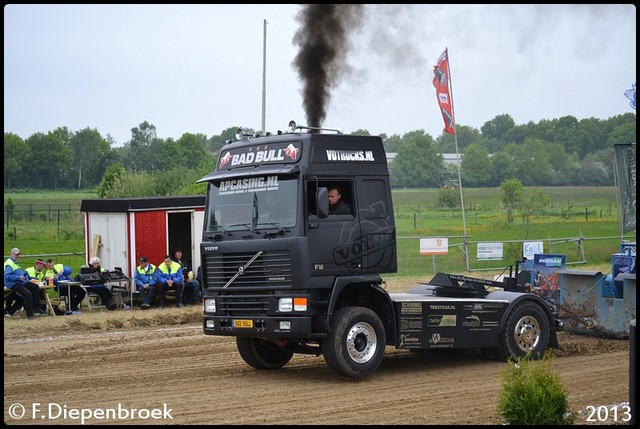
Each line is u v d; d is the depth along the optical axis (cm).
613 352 1502
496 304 1394
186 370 1377
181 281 2264
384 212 1301
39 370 1382
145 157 8125
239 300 1259
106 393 1184
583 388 1190
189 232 2578
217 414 1039
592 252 3453
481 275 2850
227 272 1273
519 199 5809
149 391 1197
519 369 972
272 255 1226
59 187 8488
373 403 1102
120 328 1922
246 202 1270
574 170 8612
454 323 1350
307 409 1066
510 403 945
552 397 939
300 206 1216
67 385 1247
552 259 1706
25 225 5156
